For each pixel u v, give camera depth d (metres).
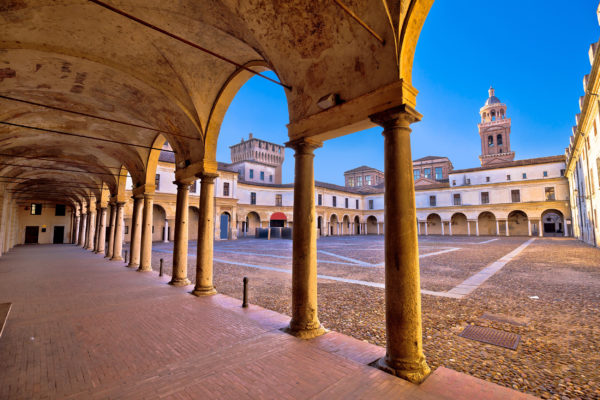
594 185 20.34
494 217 46.81
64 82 6.98
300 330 4.87
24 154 12.38
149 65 6.75
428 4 3.88
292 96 5.27
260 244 30.39
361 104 4.11
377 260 16.42
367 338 4.88
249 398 3.07
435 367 3.86
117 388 3.27
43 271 11.86
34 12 4.74
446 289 8.66
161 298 7.38
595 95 15.77
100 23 5.40
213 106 7.84
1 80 6.42
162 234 34.94
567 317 5.94
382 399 3.05
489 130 58.38
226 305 6.73
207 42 6.06
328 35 4.33
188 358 4.03
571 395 3.19
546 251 19.34
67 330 5.13
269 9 4.53
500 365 3.93
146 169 11.91
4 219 19.12
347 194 57.03
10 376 3.55
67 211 33.59
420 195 51.03
